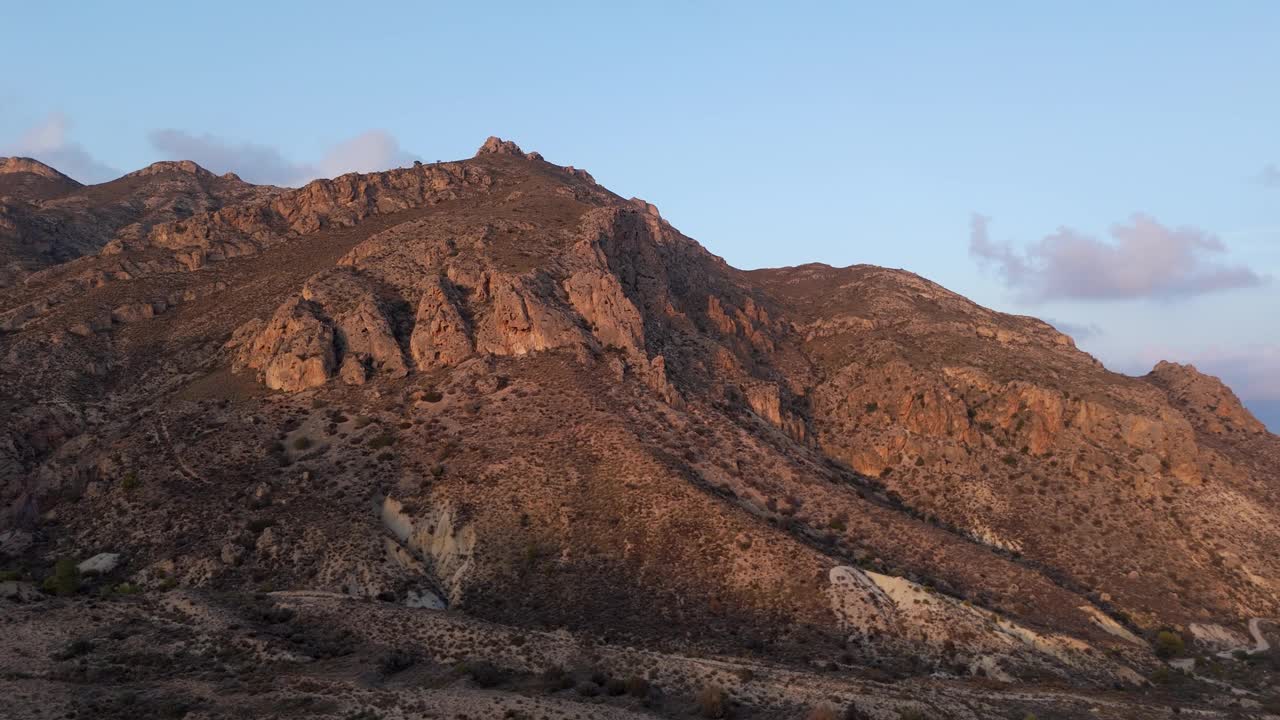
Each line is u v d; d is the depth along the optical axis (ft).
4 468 424.05
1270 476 563.89
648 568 361.92
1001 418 578.25
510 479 399.44
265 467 419.74
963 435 563.07
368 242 614.34
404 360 491.31
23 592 278.67
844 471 540.93
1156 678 343.05
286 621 289.53
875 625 339.98
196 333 568.00
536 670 265.34
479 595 344.28
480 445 422.82
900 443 558.56
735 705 245.45
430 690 238.27
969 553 428.97
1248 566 470.39
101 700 213.66
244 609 292.61
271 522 382.63
